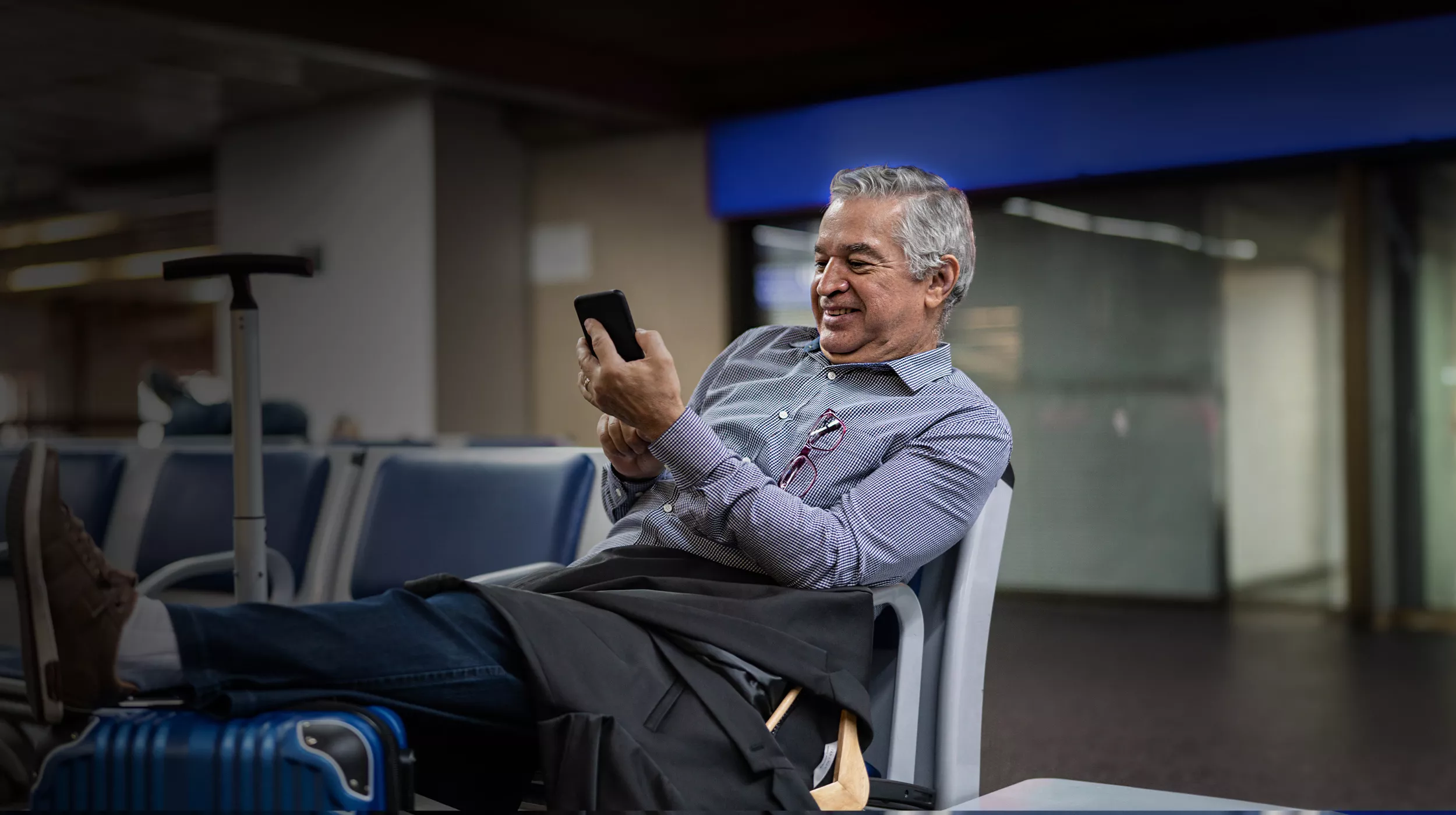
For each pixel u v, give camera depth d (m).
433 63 6.67
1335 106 5.73
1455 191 5.63
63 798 1.26
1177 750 3.29
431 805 1.53
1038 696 4.03
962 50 6.79
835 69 7.25
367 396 8.25
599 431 1.71
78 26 6.50
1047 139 6.55
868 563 1.54
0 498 2.72
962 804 1.44
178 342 11.72
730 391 1.82
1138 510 6.50
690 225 7.88
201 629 1.22
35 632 1.18
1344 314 5.86
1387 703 3.98
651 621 1.40
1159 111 6.21
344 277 8.37
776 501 1.50
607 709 1.31
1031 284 6.77
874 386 1.70
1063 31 6.44
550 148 8.42
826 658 1.47
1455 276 5.66
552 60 7.09
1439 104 5.47
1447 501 5.71
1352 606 5.89
